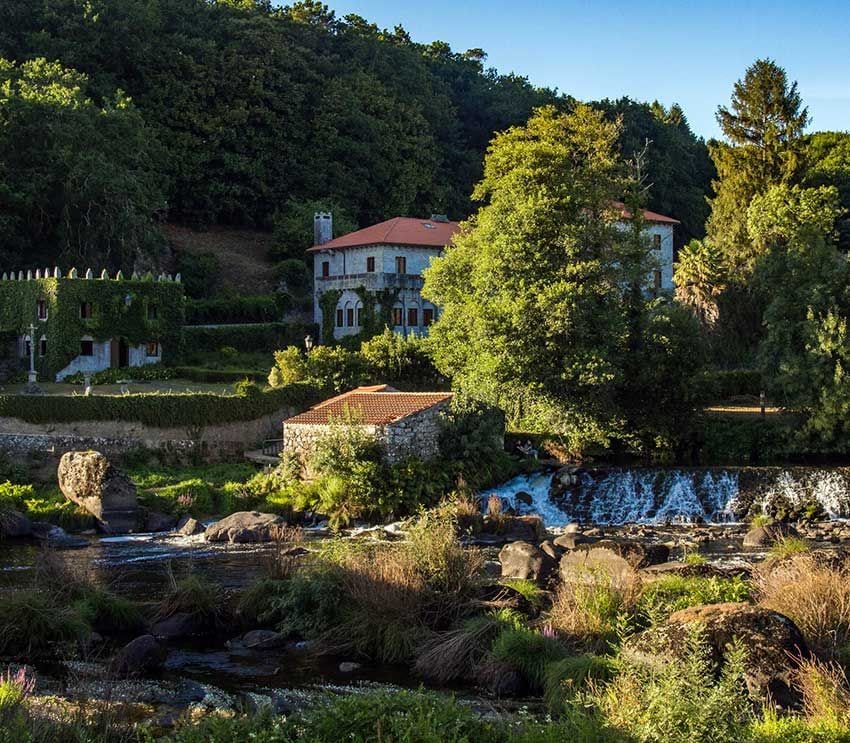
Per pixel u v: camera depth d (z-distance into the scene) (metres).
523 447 58.62
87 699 19.69
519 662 22.00
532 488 52.50
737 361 76.31
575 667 20.75
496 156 69.62
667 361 60.12
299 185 133.75
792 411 58.25
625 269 61.94
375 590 25.36
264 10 154.50
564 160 62.56
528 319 57.16
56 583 28.27
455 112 156.00
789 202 81.88
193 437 58.06
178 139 124.38
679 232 144.50
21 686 19.17
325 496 47.62
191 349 88.94
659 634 19.58
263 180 131.62
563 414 59.41
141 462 56.47
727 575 28.25
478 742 16.41
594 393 58.38
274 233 124.56
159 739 17.64
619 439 61.03
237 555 39.12
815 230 79.50
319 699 19.78
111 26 124.00
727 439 60.00
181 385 74.38
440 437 52.09
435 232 101.75
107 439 56.16
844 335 55.72
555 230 60.16
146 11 128.88
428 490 48.69
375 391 56.28
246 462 57.72
